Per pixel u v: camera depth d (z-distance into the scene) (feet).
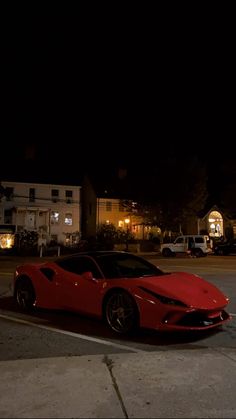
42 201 157.69
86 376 13.65
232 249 115.03
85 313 22.57
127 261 24.04
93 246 127.34
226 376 13.67
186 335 19.86
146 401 11.79
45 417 10.87
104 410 11.25
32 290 26.37
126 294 19.93
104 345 18.24
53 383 13.05
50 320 23.68
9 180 153.58
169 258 96.68
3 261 89.61
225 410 11.29
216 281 42.86
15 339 19.39
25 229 146.00
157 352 16.46
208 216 166.71
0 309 27.17
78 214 162.30
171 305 18.34
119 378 13.47
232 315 24.81
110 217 162.30
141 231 164.45
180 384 12.99
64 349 17.61
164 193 135.95
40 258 102.53
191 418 10.87
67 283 23.77
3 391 12.44
